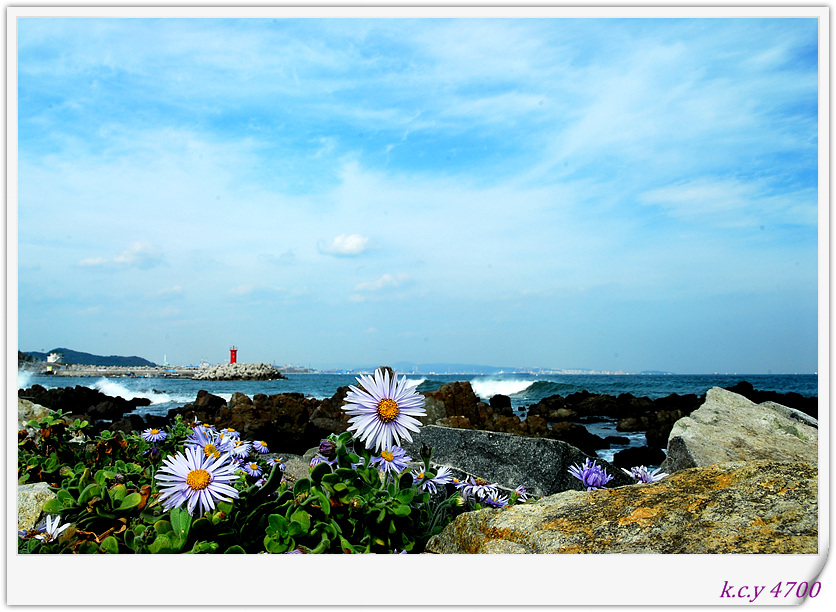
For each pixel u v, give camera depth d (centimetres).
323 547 208
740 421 508
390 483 233
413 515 248
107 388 3591
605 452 1188
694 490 221
